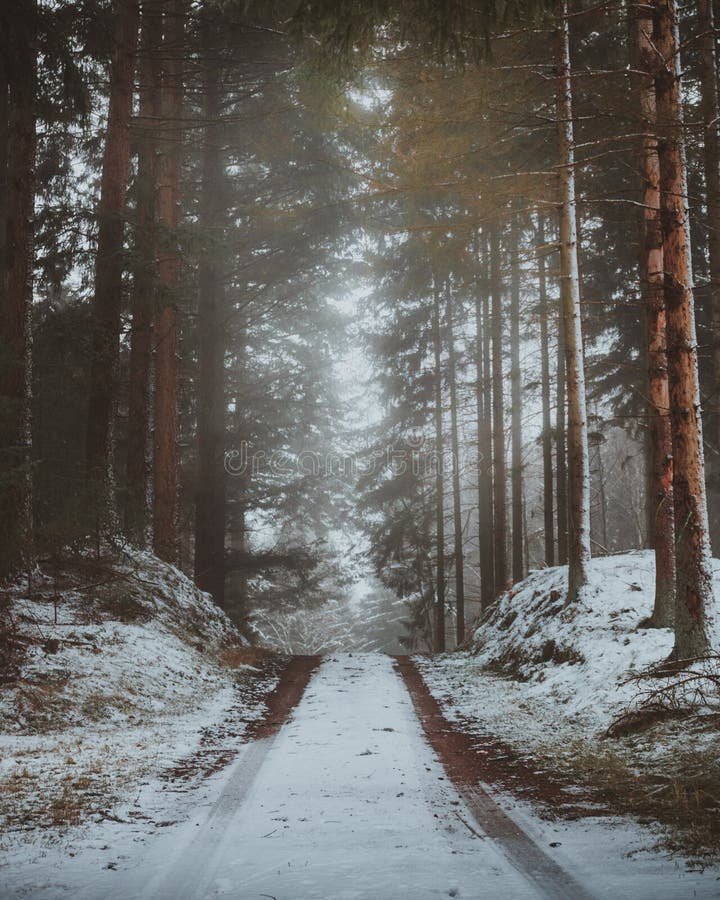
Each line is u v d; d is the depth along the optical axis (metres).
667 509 14.83
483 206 15.70
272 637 46.16
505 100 14.72
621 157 17.17
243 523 33.62
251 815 7.06
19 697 12.31
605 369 25.20
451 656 22.31
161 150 23.22
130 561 20.56
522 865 5.32
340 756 9.98
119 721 12.66
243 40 22.03
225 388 34.56
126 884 5.03
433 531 38.34
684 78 18.08
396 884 4.92
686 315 11.78
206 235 19.36
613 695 12.37
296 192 25.80
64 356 18.95
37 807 7.25
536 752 10.02
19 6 13.96
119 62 20.31
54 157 25.59
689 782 7.46
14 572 17.02
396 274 27.62
